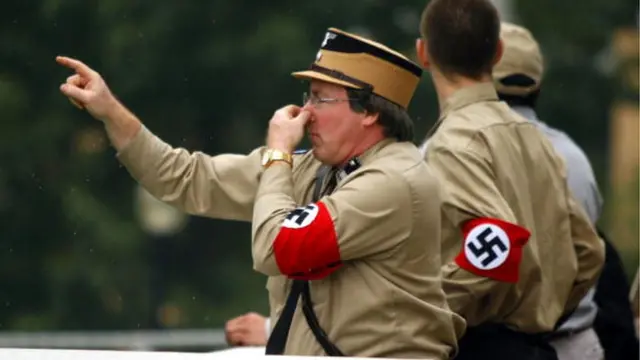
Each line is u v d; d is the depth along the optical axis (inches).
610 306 737.0
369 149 583.8
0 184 2586.1
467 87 669.9
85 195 2600.9
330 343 570.3
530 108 740.0
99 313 2519.7
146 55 2512.3
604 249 689.6
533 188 663.8
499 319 658.8
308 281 577.6
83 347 1146.7
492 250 630.5
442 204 641.0
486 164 647.8
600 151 3063.5
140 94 2529.5
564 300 678.5
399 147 581.9
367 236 562.9
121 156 613.6
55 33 2655.0
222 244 2610.7
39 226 2581.2
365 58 581.3
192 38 2532.0
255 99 2539.4
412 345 570.9
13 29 2662.4
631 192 2684.5
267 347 581.3
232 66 2512.3
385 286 567.5
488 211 635.5
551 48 3038.9
